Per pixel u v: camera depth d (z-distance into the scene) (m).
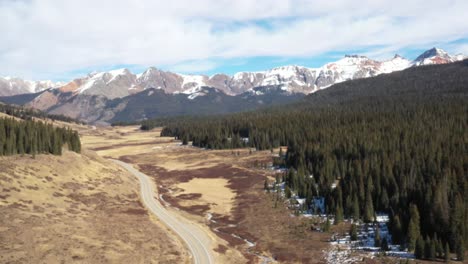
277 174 124.44
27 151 104.19
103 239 64.75
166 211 94.25
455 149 111.50
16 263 50.62
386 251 68.62
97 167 117.69
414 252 65.94
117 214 82.69
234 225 89.88
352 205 87.56
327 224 81.19
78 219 72.94
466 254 64.88
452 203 71.69
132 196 102.88
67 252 56.56
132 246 64.38
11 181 79.75
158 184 130.75
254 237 81.50
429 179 86.56
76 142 124.94
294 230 83.44
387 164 101.19
